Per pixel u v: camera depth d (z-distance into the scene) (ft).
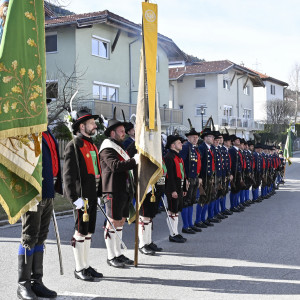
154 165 21.49
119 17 81.97
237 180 40.16
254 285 18.45
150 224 24.14
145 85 21.16
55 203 39.34
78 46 75.36
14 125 14.14
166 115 98.07
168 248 25.16
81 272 19.20
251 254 23.76
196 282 18.85
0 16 14.67
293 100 207.82
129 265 21.52
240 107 144.56
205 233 29.76
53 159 17.43
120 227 21.74
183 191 28.09
